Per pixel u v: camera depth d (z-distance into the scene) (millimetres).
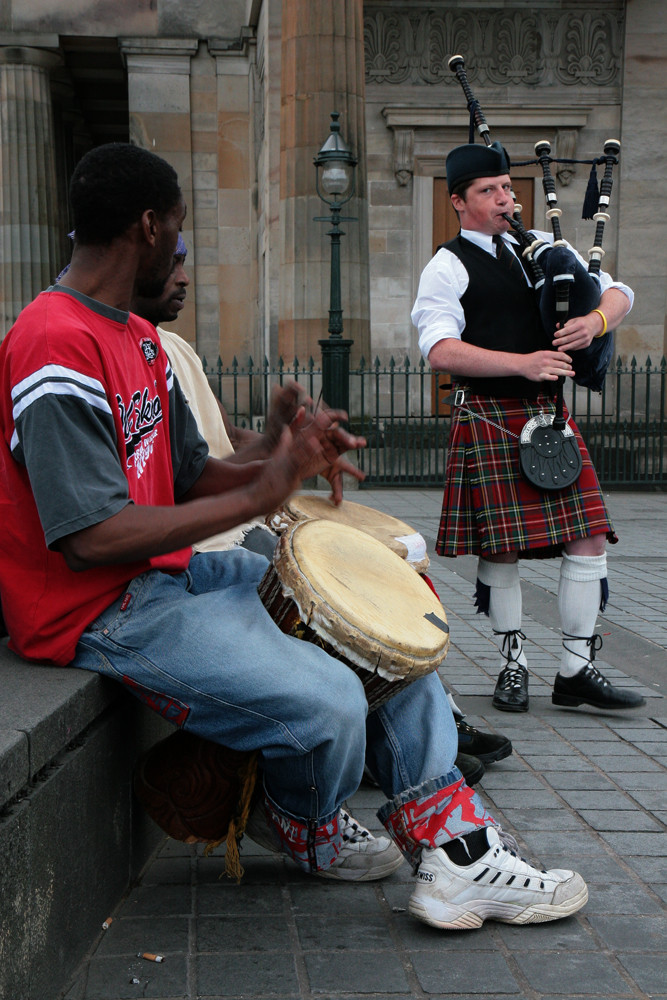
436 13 15141
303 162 12812
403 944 2035
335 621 1968
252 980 1877
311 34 12688
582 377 3541
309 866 2127
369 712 2137
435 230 15578
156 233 1989
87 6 16781
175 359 3035
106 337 1961
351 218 12008
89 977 1872
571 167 15500
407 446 12461
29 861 1640
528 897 2094
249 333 17453
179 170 17156
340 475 2689
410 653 2006
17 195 17297
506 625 3670
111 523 1792
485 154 3461
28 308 1938
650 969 1947
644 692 3928
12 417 1895
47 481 1786
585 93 15406
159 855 2473
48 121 17312
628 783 2943
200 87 17109
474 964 1956
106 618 1971
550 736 3391
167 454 2213
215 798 2160
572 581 3594
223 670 1914
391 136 15430
